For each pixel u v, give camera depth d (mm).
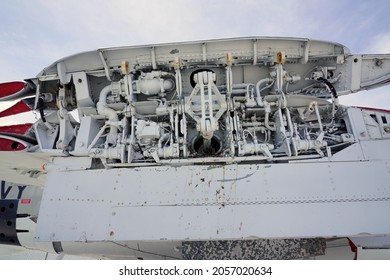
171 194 3873
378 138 4227
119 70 4734
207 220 3674
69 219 3920
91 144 4391
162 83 4586
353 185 3783
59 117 4699
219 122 4773
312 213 3629
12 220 6977
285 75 4641
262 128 4688
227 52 4605
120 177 4062
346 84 4891
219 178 3912
